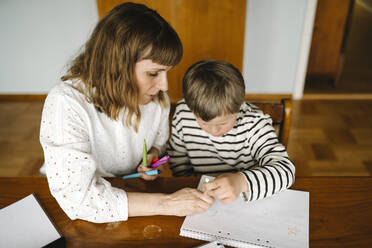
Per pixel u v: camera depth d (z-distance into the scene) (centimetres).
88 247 69
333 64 299
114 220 74
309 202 79
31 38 260
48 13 250
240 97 79
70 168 71
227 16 222
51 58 270
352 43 396
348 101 272
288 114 103
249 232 71
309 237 70
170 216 76
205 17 223
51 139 74
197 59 241
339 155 206
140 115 87
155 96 96
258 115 95
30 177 89
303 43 254
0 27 254
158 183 86
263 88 279
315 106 266
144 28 69
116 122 88
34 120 253
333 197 80
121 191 78
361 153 207
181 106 104
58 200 73
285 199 80
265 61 265
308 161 201
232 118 84
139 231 72
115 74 75
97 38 73
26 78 279
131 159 100
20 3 245
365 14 496
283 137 107
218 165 107
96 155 91
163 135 108
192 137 103
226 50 237
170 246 69
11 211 78
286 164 83
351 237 70
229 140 98
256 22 249
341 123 241
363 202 79
